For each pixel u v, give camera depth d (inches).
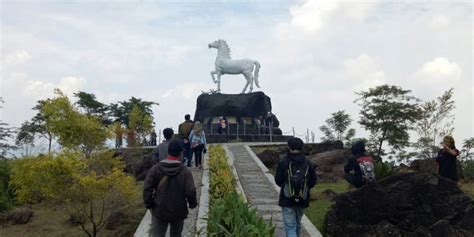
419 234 402.6
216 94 1653.5
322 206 543.8
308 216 494.3
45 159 463.2
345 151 887.1
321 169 831.1
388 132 942.4
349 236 416.5
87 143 540.1
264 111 1626.5
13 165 507.5
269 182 685.3
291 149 336.2
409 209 414.3
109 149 555.2
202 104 1644.9
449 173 455.5
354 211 423.5
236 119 1587.1
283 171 331.3
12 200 657.0
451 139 460.8
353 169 433.4
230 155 976.3
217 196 504.1
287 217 330.3
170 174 287.3
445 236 397.7
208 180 637.9
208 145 1134.4
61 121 534.6
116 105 1859.0
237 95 1641.2
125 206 557.0
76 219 541.0
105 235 500.1
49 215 601.6
